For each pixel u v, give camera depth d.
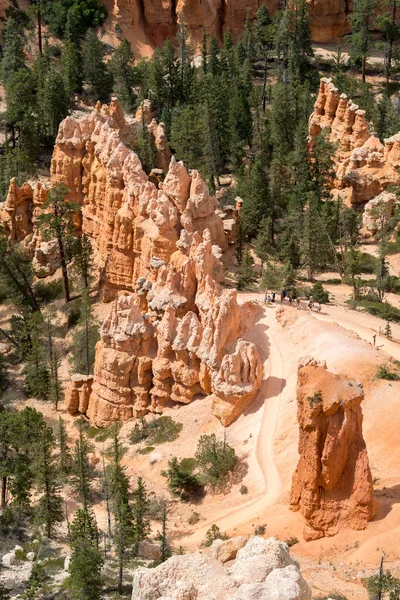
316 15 198.00
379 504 69.62
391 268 129.38
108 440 96.88
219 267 106.44
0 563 74.81
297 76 172.12
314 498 68.94
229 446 85.62
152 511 81.94
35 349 109.94
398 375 86.06
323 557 66.44
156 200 111.75
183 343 94.25
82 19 190.50
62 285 125.19
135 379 98.00
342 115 149.12
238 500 80.19
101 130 123.56
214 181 154.12
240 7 198.75
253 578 47.66
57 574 72.75
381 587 58.03
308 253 123.38
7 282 124.25
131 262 115.75
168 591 48.62
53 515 81.69
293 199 139.12
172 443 91.00
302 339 93.94
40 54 174.75
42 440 84.19
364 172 142.12
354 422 67.75
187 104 166.38
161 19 195.88
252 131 161.50
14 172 146.12
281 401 88.50
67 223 120.88
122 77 175.00
